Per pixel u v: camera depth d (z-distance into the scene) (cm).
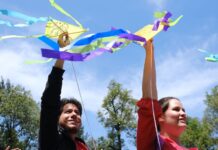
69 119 431
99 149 2555
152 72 391
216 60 388
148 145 381
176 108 405
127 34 351
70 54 321
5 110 2889
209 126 2872
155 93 390
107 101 2627
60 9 350
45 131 386
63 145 409
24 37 332
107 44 343
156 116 384
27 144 2933
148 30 367
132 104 2634
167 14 363
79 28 355
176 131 400
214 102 2970
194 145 2752
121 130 2603
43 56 311
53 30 353
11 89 2997
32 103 3011
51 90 386
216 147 2772
